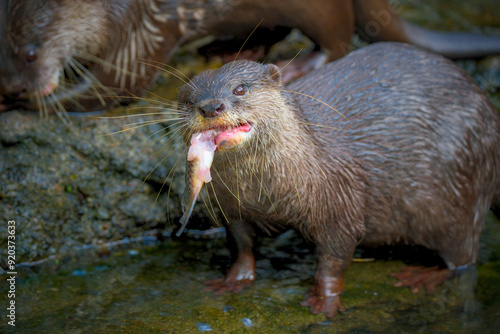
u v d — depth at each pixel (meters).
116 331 8.44
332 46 12.48
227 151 8.00
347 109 9.48
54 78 10.98
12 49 10.55
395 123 9.48
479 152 9.80
